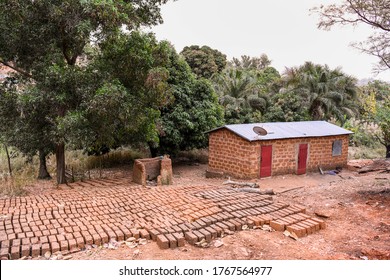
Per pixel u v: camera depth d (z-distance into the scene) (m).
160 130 15.96
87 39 11.50
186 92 18.02
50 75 10.95
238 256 6.27
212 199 9.67
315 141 17.16
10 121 12.21
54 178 14.62
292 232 7.43
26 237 6.57
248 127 16.34
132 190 11.12
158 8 13.96
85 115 11.45
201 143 19.09
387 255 6.21
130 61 12.27
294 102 24.73
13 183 12.73
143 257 6.09
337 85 25.94
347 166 18.72
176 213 8.34
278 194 12.16
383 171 16.36
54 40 11.70
